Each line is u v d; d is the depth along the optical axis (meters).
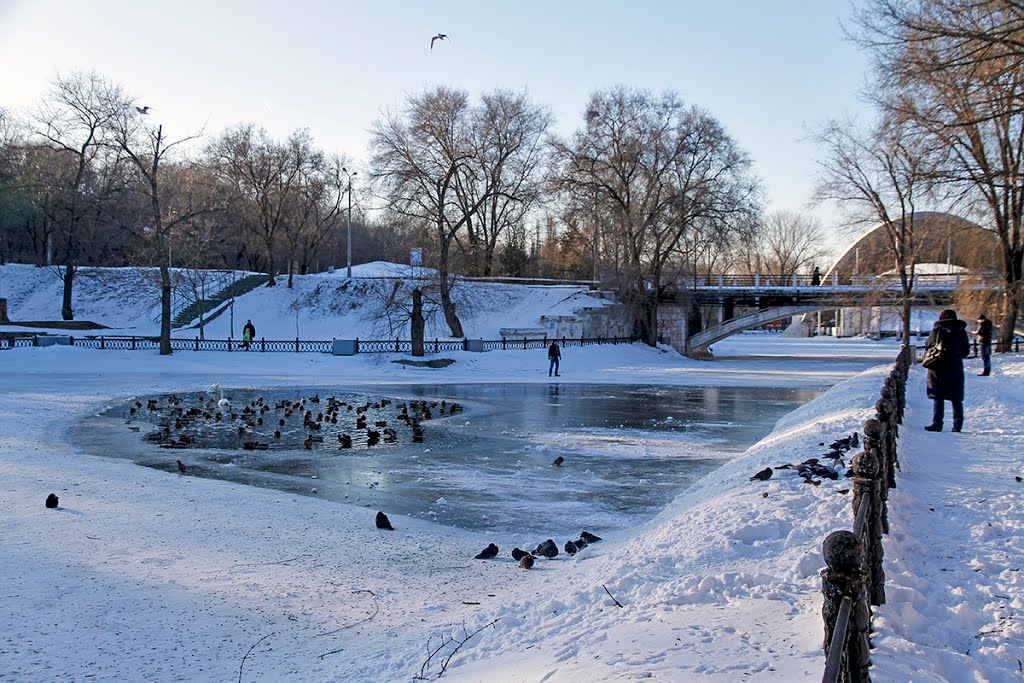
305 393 31.69
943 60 18.66
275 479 14.70
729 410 26.94
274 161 63.19
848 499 8.25
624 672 4.58
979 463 11.35
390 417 24.52
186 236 53.19
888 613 5.20
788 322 159.00
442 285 49.78
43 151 54.78
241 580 8.52
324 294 62.53
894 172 44.50
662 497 13.23
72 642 6.73
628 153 54.69
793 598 5.73
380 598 7.96
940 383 14.70
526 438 20.12
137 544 9.82
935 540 7.30
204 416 23.80
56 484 13.38
